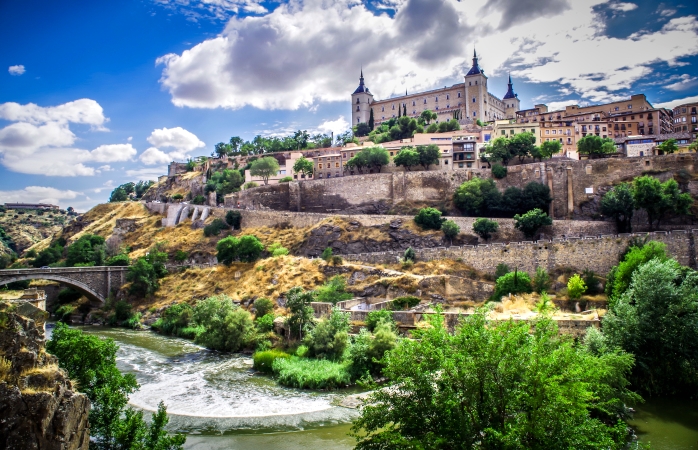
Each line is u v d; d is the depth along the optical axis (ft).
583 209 399.85
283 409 177.78
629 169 393.29
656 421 153.38
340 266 325.62
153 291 387.96
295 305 254.68
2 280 346.74
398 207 463.01
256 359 229.45
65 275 377.71
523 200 408.05
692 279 181.78
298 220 442.09
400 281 290.56
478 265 303.48
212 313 291.58
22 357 81.35
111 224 603.67
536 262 287.69
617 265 268.62
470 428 97.86
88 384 127.85
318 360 222.69
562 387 96.58
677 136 536.83
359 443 105.60
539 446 94.22
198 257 450.71
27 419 76.07
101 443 116.57
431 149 514.68
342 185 500.33
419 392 104.58
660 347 172.55
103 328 347.15
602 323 181.88
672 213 343.26
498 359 101.04
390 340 205.98
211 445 149.28
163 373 224.33
